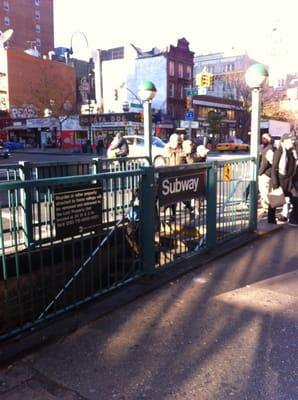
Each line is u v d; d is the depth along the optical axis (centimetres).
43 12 8838
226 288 462
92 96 7050
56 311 391
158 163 1254
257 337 351
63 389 281
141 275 476
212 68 8781
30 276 382
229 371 302
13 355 315
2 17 8056
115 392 278
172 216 523
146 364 311
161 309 407
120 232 456
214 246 595
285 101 6156
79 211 396
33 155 3841
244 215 682
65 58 7181
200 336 354
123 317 390
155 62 6116
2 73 5725
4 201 436
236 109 6800
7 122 5638
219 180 614
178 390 280
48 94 5697
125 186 448
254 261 560
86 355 324
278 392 278
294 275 504
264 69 673
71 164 693
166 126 5553
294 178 756
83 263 413
